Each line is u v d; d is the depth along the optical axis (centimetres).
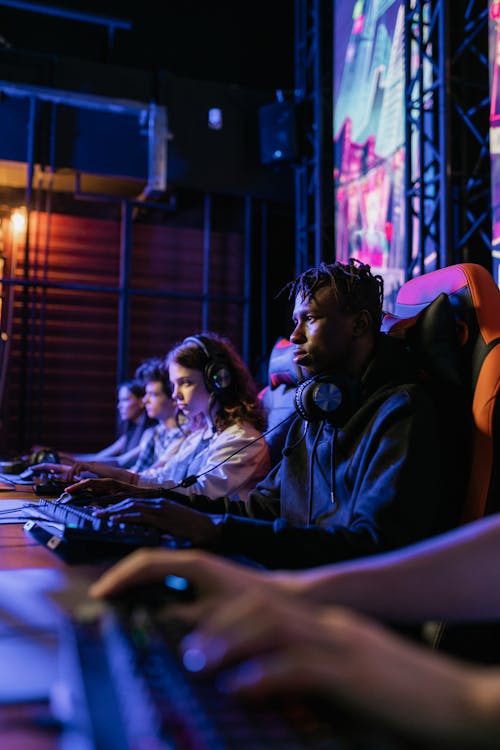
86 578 82
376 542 103
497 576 56
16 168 546
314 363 136
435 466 115
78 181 563
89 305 607
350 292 135
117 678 41
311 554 101
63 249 601
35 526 124
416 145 419
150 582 57
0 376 565
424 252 400
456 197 410
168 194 622
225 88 595
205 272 630
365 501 110
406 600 56
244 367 221
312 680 35
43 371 590
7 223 580
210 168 589
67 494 154
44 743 39
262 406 223
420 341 137
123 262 600
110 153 554
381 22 439
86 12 573
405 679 35
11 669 50
